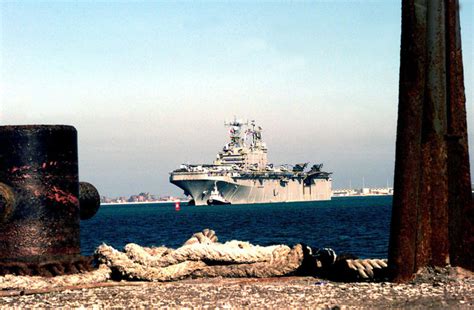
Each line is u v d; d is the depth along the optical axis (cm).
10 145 891
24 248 888
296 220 8438
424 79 886
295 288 820
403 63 888
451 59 889
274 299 725
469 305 679
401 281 866
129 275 1005
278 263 1027
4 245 890
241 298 736
